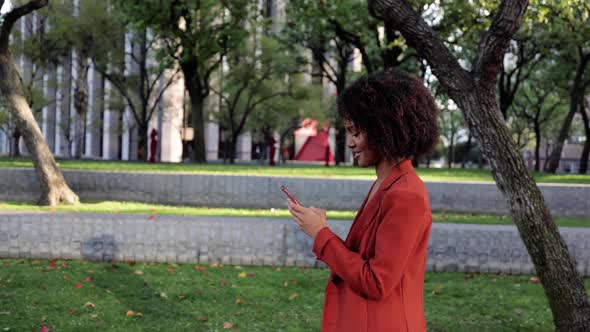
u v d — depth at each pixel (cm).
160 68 2462
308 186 1238
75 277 652
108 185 1270
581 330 435
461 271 750
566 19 1627
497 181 438
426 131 186
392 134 184
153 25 2212
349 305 183
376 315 178
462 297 629
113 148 5216
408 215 172
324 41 2678
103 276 663
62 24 2861
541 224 432
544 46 2244
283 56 2950
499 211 1232
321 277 689
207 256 749
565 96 3064
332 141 5322
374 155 194
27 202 1192
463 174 1595
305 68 3284
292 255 747
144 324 508
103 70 3184
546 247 434
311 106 3466
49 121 4322
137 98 3709
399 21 446
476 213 1238
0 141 6116
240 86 3338
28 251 745
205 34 2294
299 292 630
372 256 180
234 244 749
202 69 2675
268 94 3303
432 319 548
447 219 1020
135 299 582
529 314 568
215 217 792
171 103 4103
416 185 180
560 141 2433
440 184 1238
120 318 520
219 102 3700
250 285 648
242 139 5234
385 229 173
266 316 545
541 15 1078
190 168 1576
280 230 748
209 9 2234
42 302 555
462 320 546
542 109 4184
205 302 581
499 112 436
